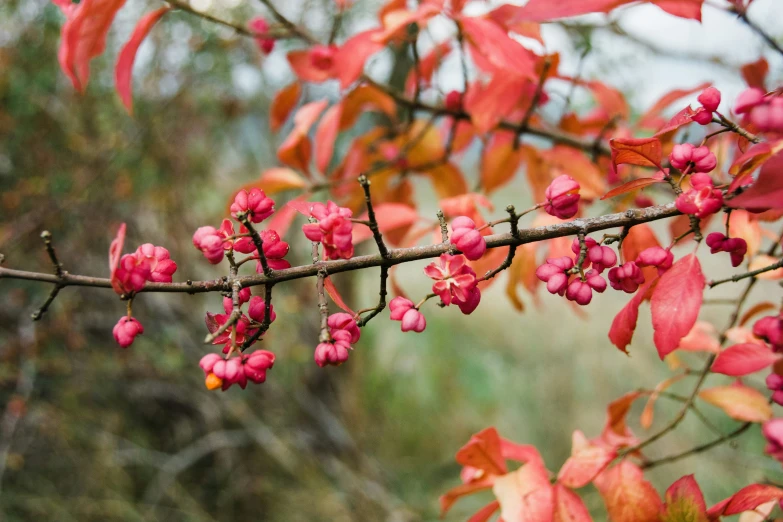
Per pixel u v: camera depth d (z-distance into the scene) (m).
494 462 0.54
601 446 0.56
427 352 1.93
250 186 0.67
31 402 1.50
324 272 0.47
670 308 0.46
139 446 1.61
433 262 0.47
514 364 1.94
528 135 0.69
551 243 0.60
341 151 1.31
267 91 1.44
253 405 1.65
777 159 0.41
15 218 1.37
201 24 1.17
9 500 1.42
